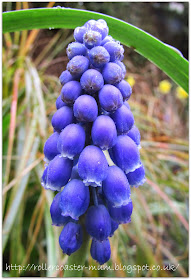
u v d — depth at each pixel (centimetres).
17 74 12
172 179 13
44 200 9
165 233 13
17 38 13
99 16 5
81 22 6
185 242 13
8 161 9
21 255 9
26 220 11
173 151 13
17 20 6
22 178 9
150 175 12
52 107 12
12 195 9
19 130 11
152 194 13
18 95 12
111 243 10
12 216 8
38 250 10
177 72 6
